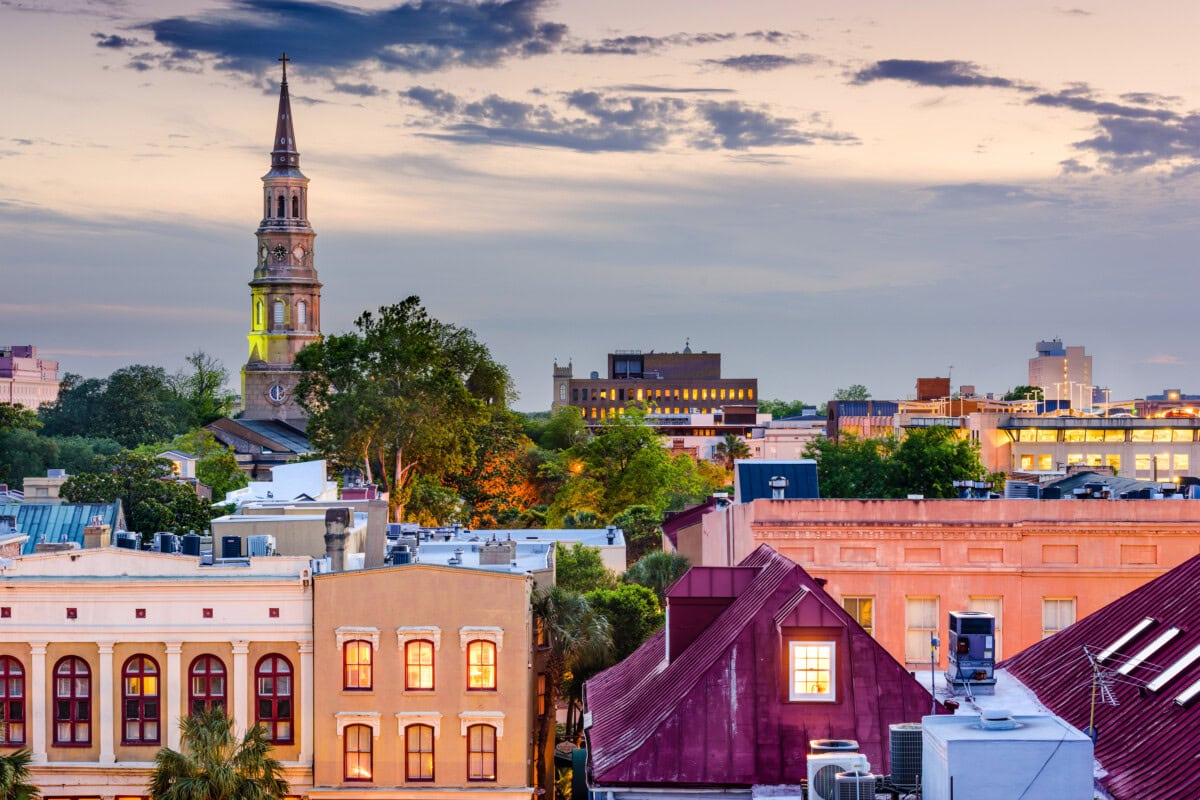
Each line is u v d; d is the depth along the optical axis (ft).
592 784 168.25
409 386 591.37
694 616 191.01
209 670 238.07
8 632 237.04
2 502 453.58
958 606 249.75
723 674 166.91
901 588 250.57
